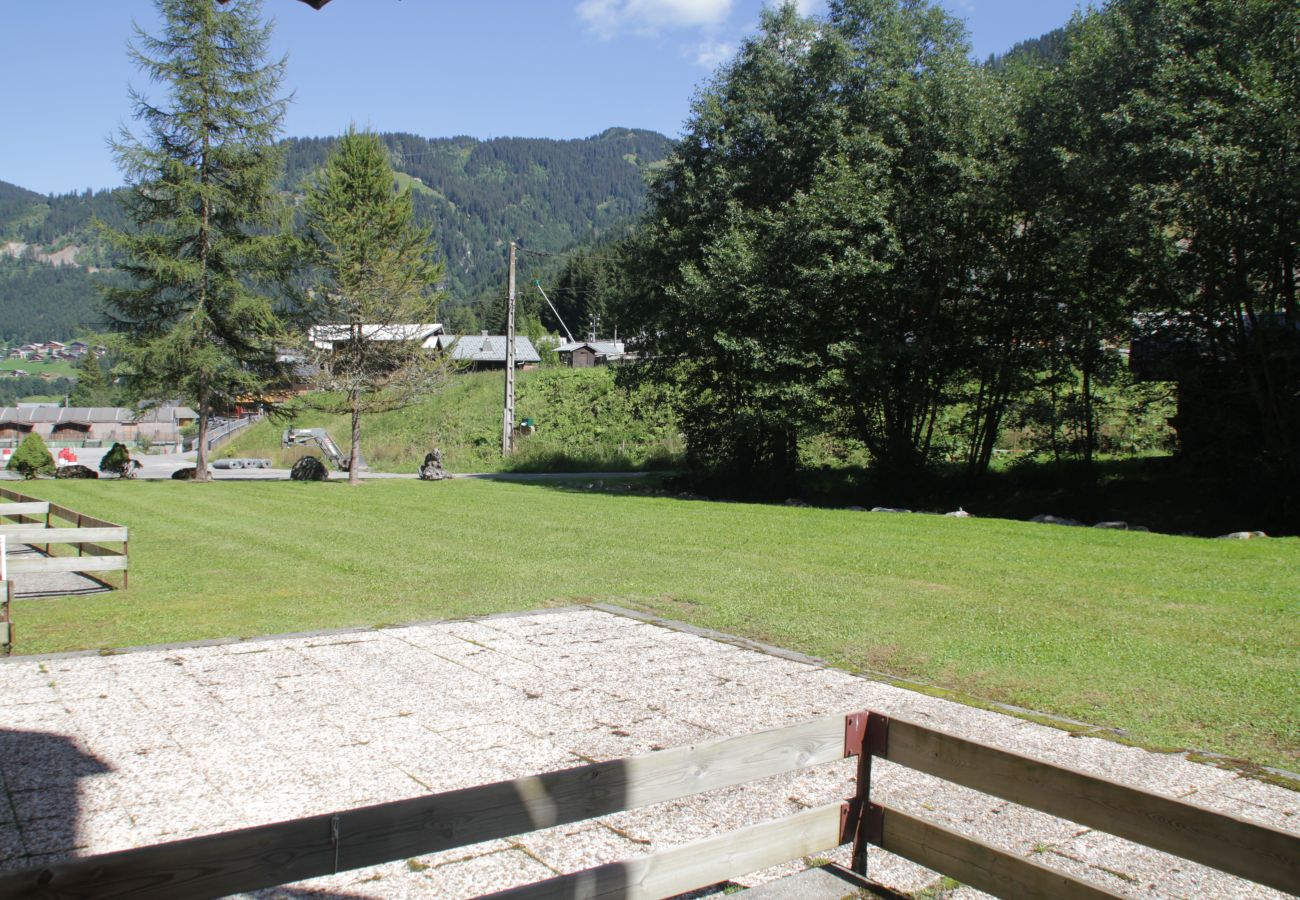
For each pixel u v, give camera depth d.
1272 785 4.73
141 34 27.86
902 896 3.58
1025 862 3.21
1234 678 6.63
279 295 29.67
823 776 4.98
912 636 8.05
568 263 112.94
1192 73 16.66
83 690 6.45
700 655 7.51
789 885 3.66
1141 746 5.32
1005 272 21.39
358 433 28.64
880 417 24.72
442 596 10.09
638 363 27.19
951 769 3.47
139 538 14.95
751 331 22.95
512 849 4.06
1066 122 19.88
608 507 19.95
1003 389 22.09
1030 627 8.30
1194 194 16.36
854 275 21.00
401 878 3.79
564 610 9.34
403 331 29.02
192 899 2.42
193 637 8.20
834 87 23.56
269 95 29.14
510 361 38.19
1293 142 15.48
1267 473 17.70
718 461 26.89
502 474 35.44
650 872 3.17
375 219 29.12
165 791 4.63
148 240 27.75
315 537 14.98
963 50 22.52
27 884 2.20
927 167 21.81
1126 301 19.67
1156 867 3.93
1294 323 17.56
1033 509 21.23
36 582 11.06
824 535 14.70
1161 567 11.27
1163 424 24.27
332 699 6.26
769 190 24.55
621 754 5.18
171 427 95.50
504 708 6.07
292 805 4.45
